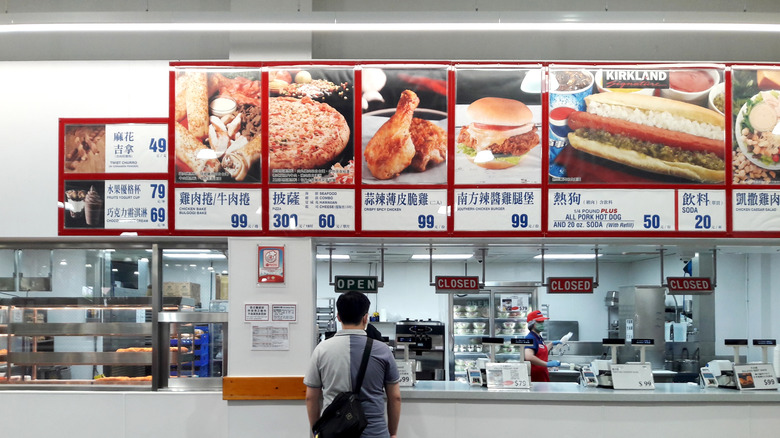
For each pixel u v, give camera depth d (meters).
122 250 5.51
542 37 5.71
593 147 5.17
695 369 8.47
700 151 5.17
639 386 5.27
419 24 4.34
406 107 5.19
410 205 5.16
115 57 5.64
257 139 5.18
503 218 5.15
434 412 5.12
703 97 5.19
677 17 4.31
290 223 5.16
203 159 5.19
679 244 5.52
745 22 4.30
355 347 3.70
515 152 5.17
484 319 9.07
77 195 5.21
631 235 5.13
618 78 5.21
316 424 3.57
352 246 5.78
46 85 5.29
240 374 5.11
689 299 8.93
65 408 5.27
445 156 5.17
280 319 5.12
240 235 5.16
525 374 5.29
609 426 5.09
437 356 8.55
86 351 5.49
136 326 5.46
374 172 5.16
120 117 5.23
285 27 4.39
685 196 5.15
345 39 5.69
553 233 5.14
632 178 5.16
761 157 5.18
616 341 5.43
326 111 5.18
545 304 10.68
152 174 5.20
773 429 5.10
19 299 5.55
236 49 5.29
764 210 5.15
